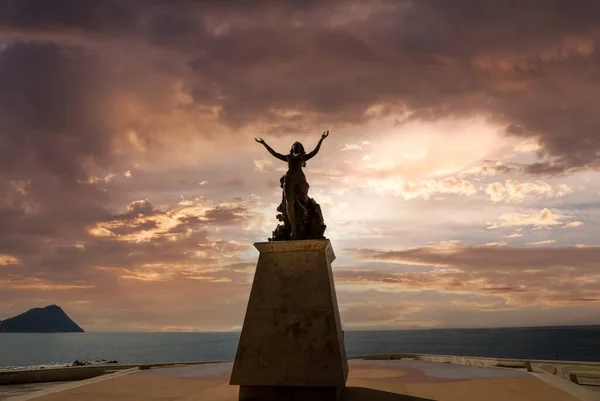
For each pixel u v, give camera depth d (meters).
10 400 12.34
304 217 12.94
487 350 143.12
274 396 11.27
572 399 11.74
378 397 11.94
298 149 13.86
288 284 12.14
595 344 178.38
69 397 12.62
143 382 15.31
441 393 12.53
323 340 11.39
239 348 11.69
